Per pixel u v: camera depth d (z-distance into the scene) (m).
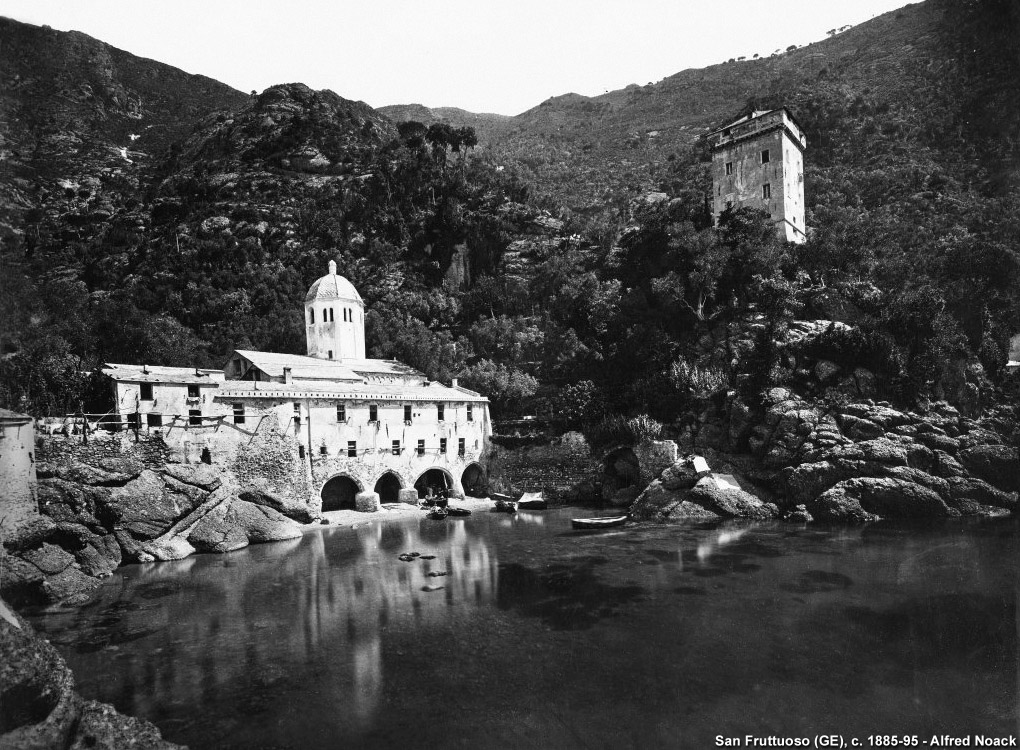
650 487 48.38
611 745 14.81
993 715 15.48
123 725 14.48
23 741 12.25
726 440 50.59
